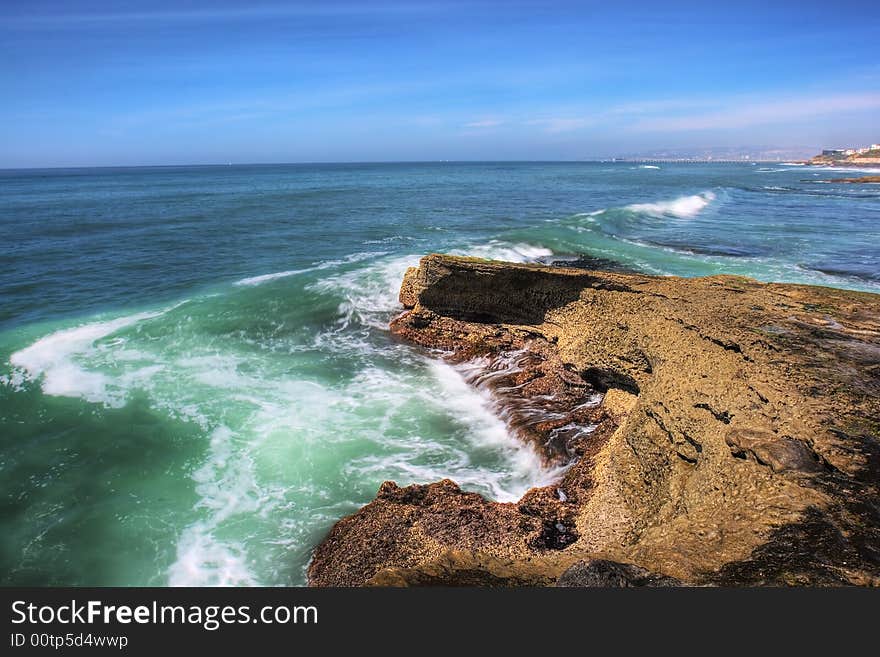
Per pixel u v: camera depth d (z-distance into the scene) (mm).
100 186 88688
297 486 9680
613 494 8719
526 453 10906
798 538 5535
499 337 15484
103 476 9820
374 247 28344
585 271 14766
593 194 62812
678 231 32938
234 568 7840
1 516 8844
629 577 4941
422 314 16875
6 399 12156
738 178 106938
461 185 84375
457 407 12766
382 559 7445
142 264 24625
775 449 6828
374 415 12219
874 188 74500
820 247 27422
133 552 8148
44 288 20562
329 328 17328
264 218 40719
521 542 7652
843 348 9367
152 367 14023
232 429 11391
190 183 98000
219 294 19578
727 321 10609
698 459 8180
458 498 8844
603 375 12336
